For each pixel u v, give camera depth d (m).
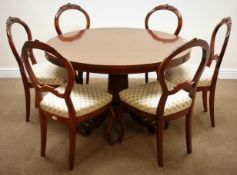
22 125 2.37
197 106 2.71
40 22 3.19
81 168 1.88
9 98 2.85
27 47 1.59
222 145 2.12
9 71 3.37
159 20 3.19
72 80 1.58
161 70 1.57
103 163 1.93
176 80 2.21
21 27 3.19
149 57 1.87
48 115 1.83
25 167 1.88
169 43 2.21
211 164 1.92
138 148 2.09
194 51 3.28
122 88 2.35
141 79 3.38
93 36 2.41
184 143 2.15
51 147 2.09
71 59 1.82
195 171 1.86
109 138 2.09
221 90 3.07
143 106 1.82
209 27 3.21
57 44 2.15
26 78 2.25
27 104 2.35
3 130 2.29
